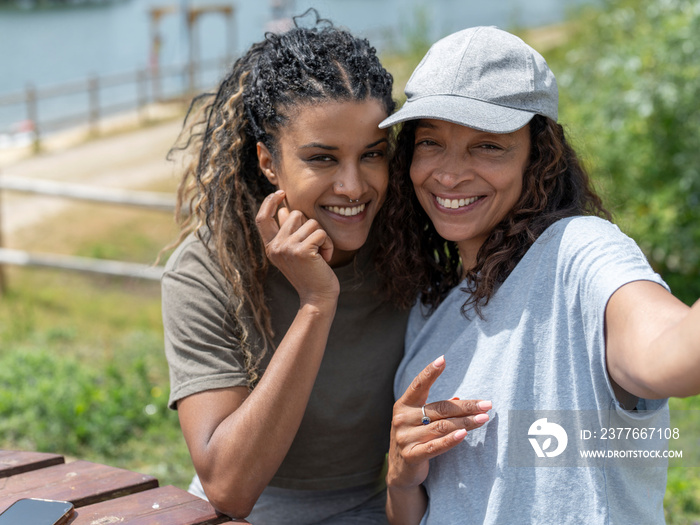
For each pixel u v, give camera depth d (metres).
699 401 3.79
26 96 13.39
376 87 1.86
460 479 1.70
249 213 1.99
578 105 6.45
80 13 35.38
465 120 1.65
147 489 1.85
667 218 5.20
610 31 7.84
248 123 1.98
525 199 1.77
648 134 5.51
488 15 18.02
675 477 3.28
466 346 1.74
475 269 1.78
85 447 3.93
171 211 6.18
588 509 1.55
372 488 2.18
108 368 4.60
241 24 28.88
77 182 10.42
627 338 1.35
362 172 1.88
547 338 1.59
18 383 4.55
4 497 1.76
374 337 2.05
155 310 6.24
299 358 1.74
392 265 1.99
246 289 1.94
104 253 7.50
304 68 1.81
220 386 1.84
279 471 2.06
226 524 1.72
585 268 1.51
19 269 7.29
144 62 25.45
